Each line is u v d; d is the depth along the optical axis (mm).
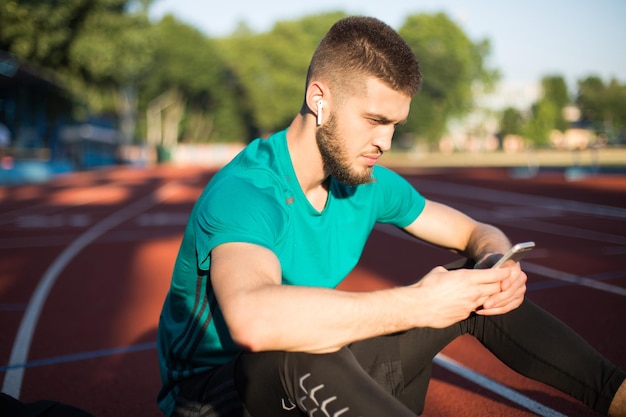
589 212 10156
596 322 3652
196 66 51438
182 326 1435
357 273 5457
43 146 27047
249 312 1075
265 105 60062
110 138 39062
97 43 20297
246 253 1165
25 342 3566
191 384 1425
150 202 13898
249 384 1228
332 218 1482
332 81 1306
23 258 6621
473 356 3078
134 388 2816
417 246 7246
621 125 77188
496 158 50406
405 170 28797
